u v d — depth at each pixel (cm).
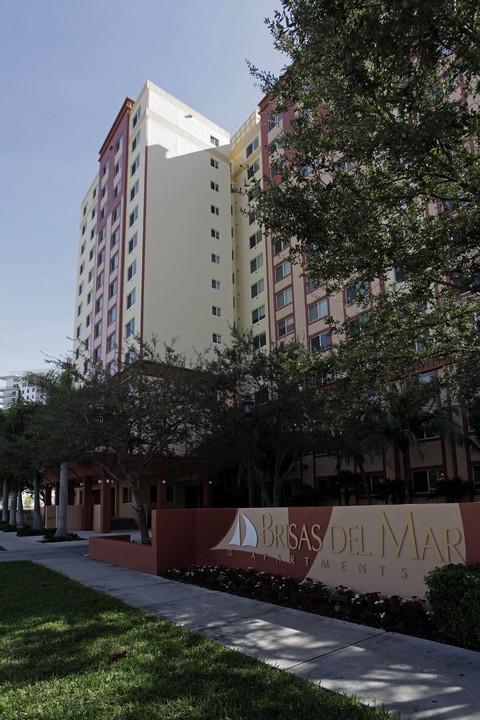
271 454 2312
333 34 759
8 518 4491
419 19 656
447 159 891
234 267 4153
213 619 706
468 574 572
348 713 392
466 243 876
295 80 943
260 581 908
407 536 724
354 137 877
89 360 1917
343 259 903
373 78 831
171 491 3612
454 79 816
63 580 1095
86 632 639
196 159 4022
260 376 2156
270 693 433
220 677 472
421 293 939
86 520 3231
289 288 3425
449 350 1044
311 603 783
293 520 931
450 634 573
